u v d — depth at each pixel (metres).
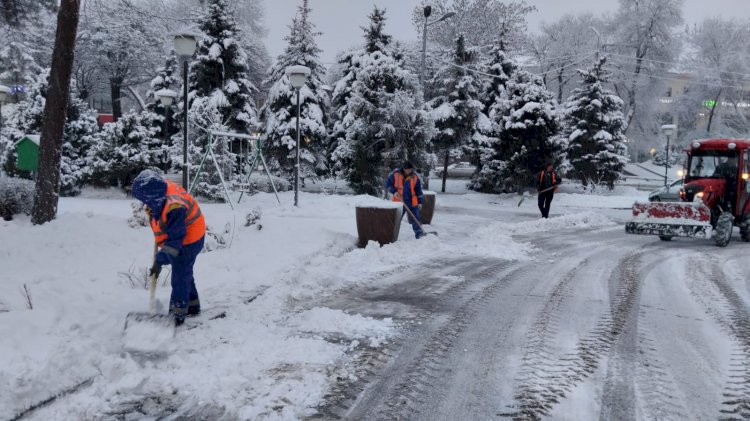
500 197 24.34
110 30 36.03
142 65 38.94
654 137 46.91
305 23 26.41
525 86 24.53
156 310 5.10
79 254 7.52
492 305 6.16
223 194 16.80
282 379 3.89
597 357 4.51
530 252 10.17
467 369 4.22
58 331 4.38
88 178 18.27
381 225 9.89
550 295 6.70
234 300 5.85
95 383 3.66
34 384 3.46
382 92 18.38
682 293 6.99
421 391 3.80
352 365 4.24
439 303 6.20
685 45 52.62
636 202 12.32
